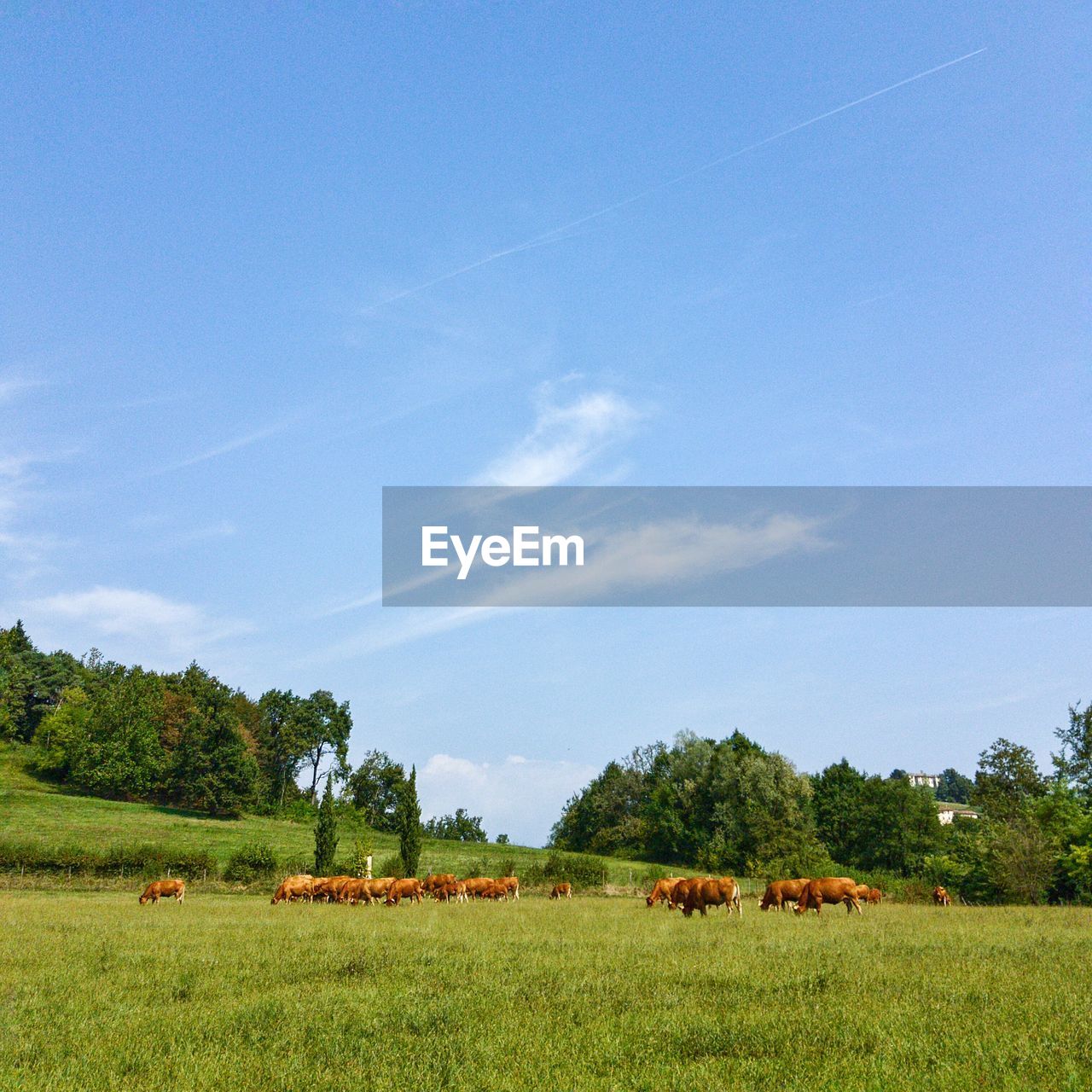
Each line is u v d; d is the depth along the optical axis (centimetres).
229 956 1839
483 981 1462
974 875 5575
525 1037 1056
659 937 2216
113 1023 1157
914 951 1825
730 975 1495
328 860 6100
